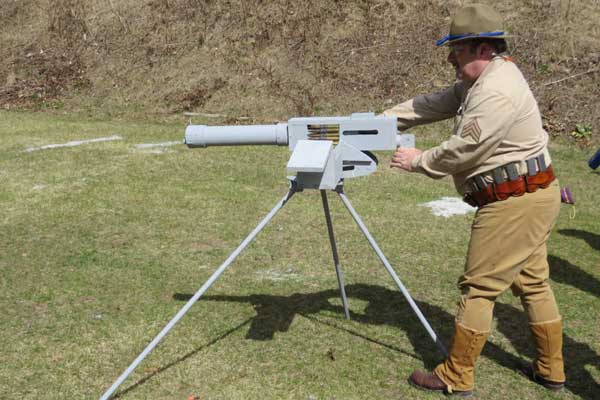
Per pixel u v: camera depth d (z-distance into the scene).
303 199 6.85
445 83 11.66
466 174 2.97
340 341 3.76
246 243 3.11
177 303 4.27
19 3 15.76
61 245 5.37
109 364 3.49
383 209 6.52
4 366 3.46
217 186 7.30
